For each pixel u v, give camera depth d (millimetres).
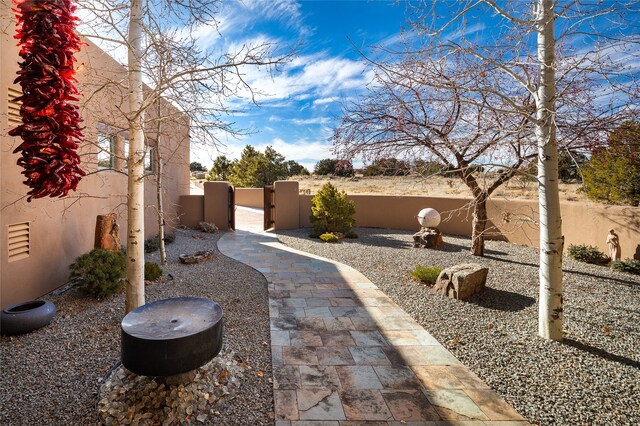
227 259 8820
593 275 7297
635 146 5137
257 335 4473
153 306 3195
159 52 3941
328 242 11523
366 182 25438
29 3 1786
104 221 6395
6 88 4641
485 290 6270
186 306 3213
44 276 5496
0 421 2768
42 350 3877
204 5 4242
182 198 13719
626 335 4441
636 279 6988
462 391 3316
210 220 13797
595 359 3863
